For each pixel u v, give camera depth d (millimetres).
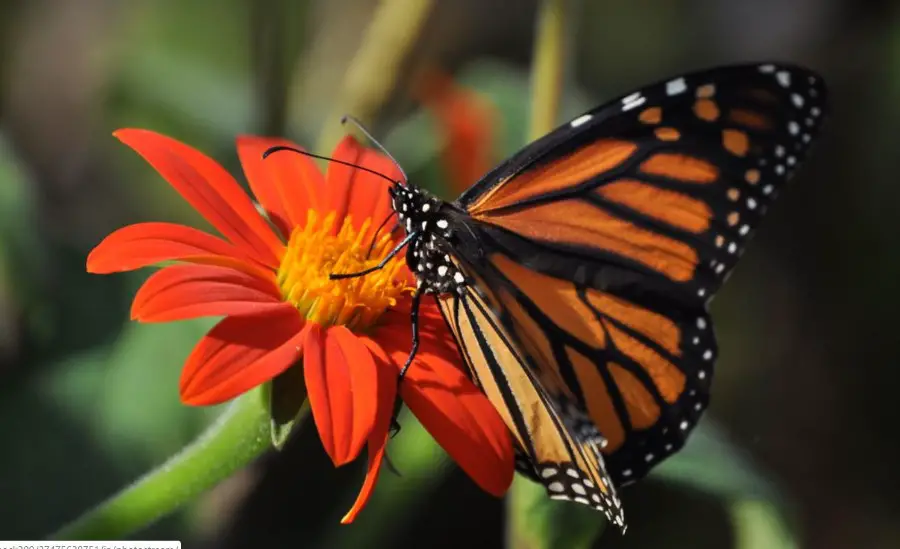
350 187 667
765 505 687
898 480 888
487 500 760
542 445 648
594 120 652
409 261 650
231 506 717
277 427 637
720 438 696
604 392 654
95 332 739
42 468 714
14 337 732
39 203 739
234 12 819
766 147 647
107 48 841
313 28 771
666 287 652
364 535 715
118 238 638
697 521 764
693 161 650
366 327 651
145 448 718
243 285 641
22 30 831
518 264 651
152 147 649
